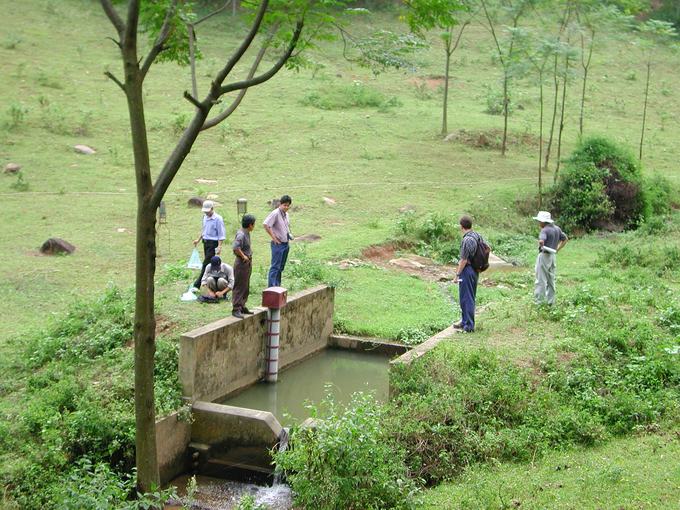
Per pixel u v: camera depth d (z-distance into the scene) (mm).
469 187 22734
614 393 8477
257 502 7867
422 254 17641
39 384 8953
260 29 7273
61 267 14055
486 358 8898
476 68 37906
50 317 10773
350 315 12797
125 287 13055
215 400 9562
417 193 21938
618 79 38219
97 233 16531
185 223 17766
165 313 10883
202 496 8094
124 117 26141
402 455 7324
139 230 6086
